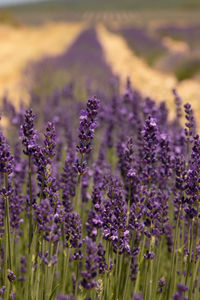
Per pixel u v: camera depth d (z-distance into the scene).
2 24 58.34
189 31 48.62
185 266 3.62
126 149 3.85
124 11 110.75
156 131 3.65
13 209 3.67
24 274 4.13
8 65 27.67
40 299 3.13
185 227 4.21
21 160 4.85
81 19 90.50
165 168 4.07
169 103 14.91
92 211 3.08
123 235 3.03
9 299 3.14
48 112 8.54
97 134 6.67
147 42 39.84
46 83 17.95
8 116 7.00
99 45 35.25
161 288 3.59
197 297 3.56
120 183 3.31
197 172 3.05
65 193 3.94
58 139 6.21
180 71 23.05
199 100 15.47
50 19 84.94
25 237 4.18
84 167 3.27
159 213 3.35
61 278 3.68
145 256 3.25
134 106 6.33
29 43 44.12
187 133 4.27
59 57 26.02
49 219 2.75
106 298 3.13
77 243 2.88
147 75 23.89
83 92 13.63
